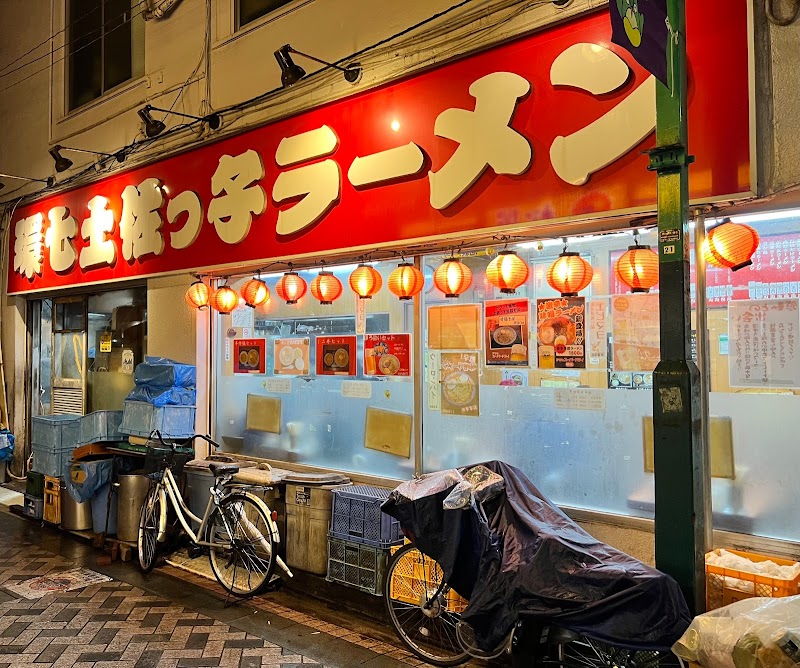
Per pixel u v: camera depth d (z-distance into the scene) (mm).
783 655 3072
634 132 4531
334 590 6137
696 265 4559
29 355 11750
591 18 4773
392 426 6453
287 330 7469
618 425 5055
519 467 5551
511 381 5621
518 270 5211
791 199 4199
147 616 5961
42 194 10797
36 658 5141
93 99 10094
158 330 8688
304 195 6707
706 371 4531
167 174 8367
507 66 5215
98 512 8312
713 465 4570
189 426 7969
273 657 5160
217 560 6922
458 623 4820
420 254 6203
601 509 5109
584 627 3818
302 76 6734
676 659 3922
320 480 6402
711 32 4281
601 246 5172
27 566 7445
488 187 5328
